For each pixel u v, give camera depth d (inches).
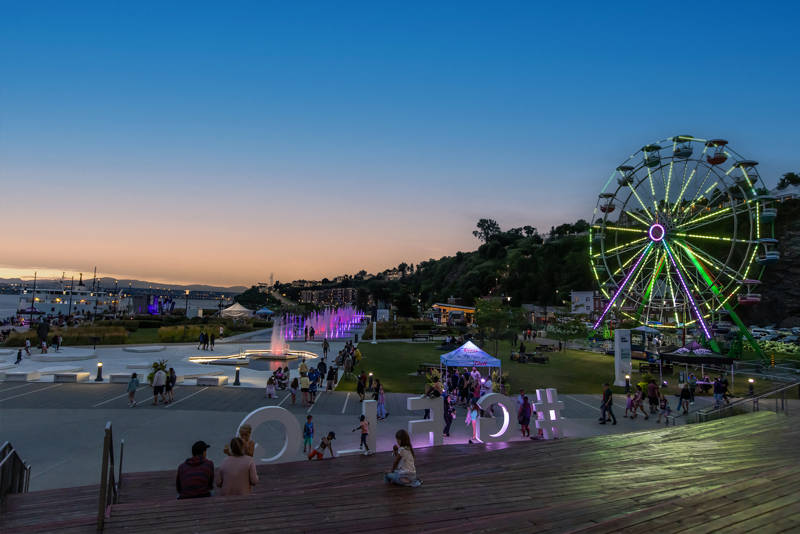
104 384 981.8
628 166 1886.1
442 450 493.4
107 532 205.3
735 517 233.5
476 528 220.7
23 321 2748.5
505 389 1031.6
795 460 404.8
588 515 240.1
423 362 1530.5
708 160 1646.2
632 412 828.0
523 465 392.5
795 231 3415.4
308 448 554.3
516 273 5531.5
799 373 1359.5
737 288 1628.9
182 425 669.9
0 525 232.8
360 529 219.3
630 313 2054.6
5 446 287.4
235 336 2405.3
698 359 1272.1
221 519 226.4
